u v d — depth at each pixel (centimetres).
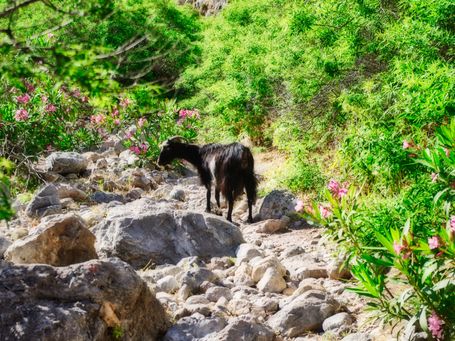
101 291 390
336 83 714
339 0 639
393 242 362
